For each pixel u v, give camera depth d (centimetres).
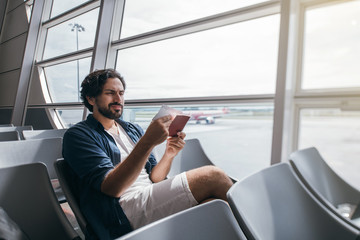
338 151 148
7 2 462
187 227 50
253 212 66
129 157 94
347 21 149
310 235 79
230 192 62
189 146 161
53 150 168
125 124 138
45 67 381
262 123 177
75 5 332
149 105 236
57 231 86
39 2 390
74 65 322
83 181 98
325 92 148
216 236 52
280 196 81
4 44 447
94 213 95
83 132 109
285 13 145
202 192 98
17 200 86
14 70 408
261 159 180
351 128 144
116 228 96
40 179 93
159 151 151
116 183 92
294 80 158
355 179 144
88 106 128
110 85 120
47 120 357
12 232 70
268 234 66
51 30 382
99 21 257
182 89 220
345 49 149
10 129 255
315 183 122
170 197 98
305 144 158
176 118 103
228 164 195
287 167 94
